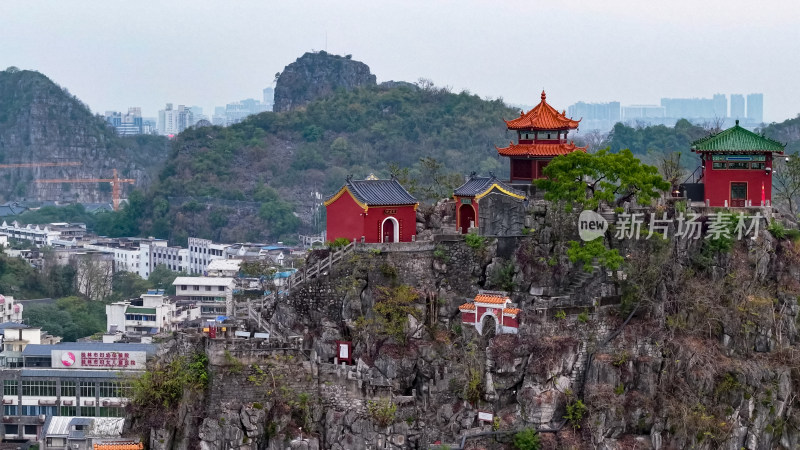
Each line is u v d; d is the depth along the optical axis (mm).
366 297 184125
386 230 193750
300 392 176000
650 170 189750
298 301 187750
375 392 175250
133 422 177250
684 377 176250
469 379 173625
